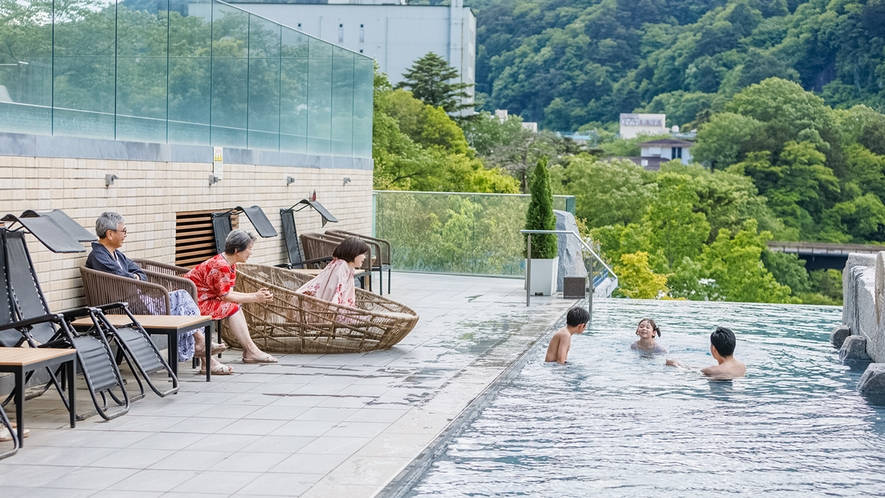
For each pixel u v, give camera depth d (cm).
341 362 884
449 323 1175
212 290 857
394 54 8012
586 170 7088
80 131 880
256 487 486
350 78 1616
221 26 1161
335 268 973
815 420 692
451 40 7988
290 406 689
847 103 7569
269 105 1302
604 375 859
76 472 516
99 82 909
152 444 577
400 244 1972
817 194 7106
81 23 877
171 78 1045
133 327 721
